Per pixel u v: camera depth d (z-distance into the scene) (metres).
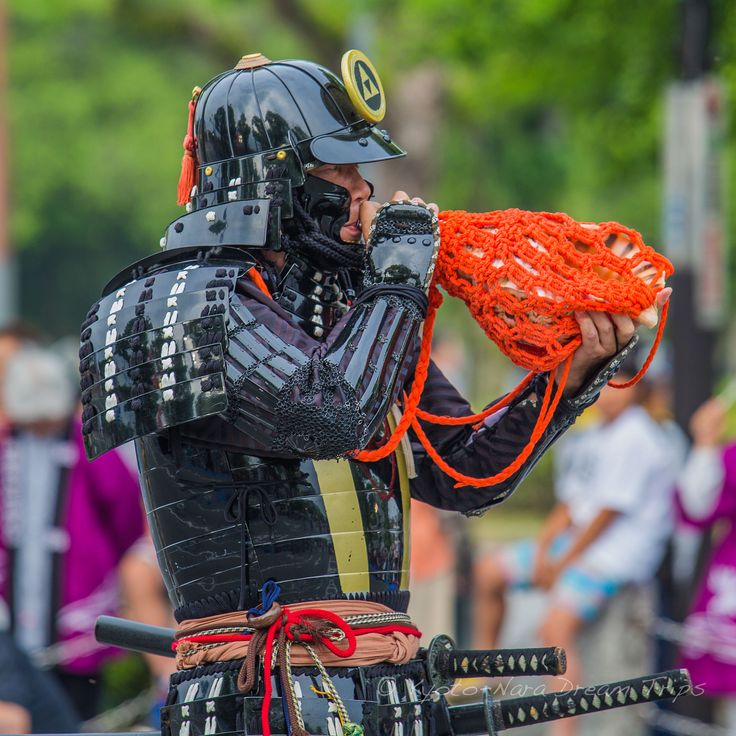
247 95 8.30
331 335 7.86
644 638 19.98
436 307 8.52
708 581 18.86
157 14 57.81
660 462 19.75
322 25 56.19
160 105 109.62
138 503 18.00
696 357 24.19
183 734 7.93
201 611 8.02
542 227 8.00
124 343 7.72
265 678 7.67
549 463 51.69
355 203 8.52
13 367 17.70
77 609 17.70
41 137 107.88
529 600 29.19
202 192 8.41
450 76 54.12
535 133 71.69
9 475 17.58
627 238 8.12
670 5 33.47
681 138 24.33
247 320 7.66
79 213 110.62
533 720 8.23
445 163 71.19
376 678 7.90
